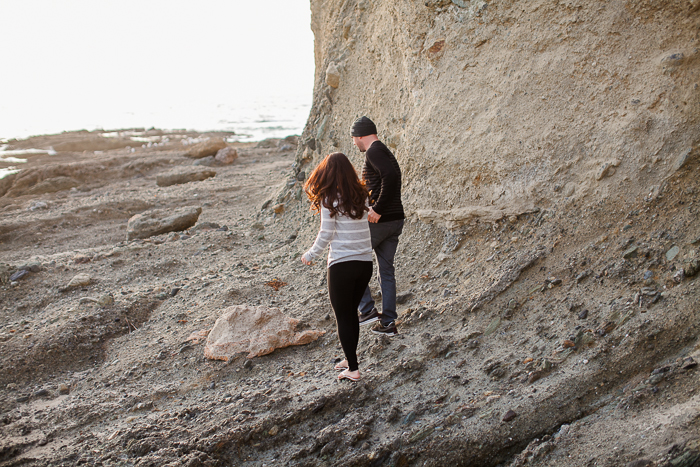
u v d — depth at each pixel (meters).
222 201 11.29
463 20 5.51
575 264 4.16
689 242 3.66
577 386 3.24
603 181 4.37
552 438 3.00
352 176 3.54
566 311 3.86
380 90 6.96
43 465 3.31
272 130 46.66
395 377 3.86
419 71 6.07
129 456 3.35
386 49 6.80
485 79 5.32
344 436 3.33
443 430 3.21
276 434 3.48
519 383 3.44
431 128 5.79
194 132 41.66
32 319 5.79
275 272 6.43
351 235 3.59
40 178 15.49
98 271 7.21
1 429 3.81
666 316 3.35
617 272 3.85
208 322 5.23
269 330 4.68
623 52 4.39
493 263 4.73
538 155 4.81
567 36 4.70
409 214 6.02
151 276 6.98
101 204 11.61
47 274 7.09
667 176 4.04
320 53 10.23
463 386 3.59
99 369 4.77
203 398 4.05
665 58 4.16
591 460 2.73
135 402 4.09
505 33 5.17
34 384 4.61
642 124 4.23
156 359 4.70
